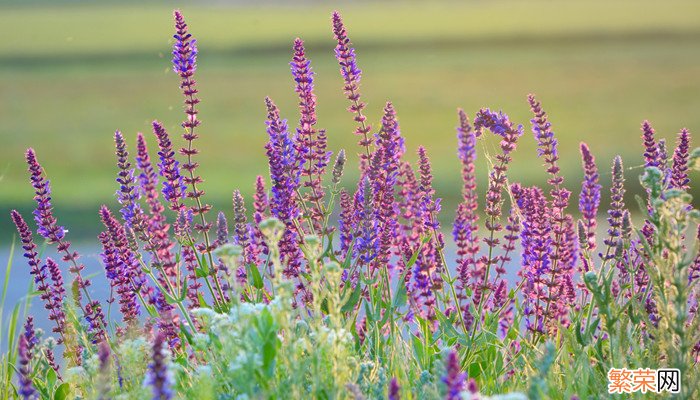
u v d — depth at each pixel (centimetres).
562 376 599
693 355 625
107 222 661
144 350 547
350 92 705
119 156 661
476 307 678
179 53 678
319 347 531
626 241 613
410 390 571
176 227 660
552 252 680
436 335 673
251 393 493
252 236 681
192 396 536
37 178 662
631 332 629
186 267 687
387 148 682
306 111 683
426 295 701
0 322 671
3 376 628
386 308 654
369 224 654
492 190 678
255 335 515
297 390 516
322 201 688
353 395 504
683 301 544
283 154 668
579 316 642
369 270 666
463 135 700
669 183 645
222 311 658
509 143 677
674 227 542
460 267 683
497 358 638
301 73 682
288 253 666
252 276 649
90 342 646
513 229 677
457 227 692
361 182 688
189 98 680
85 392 576
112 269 658
